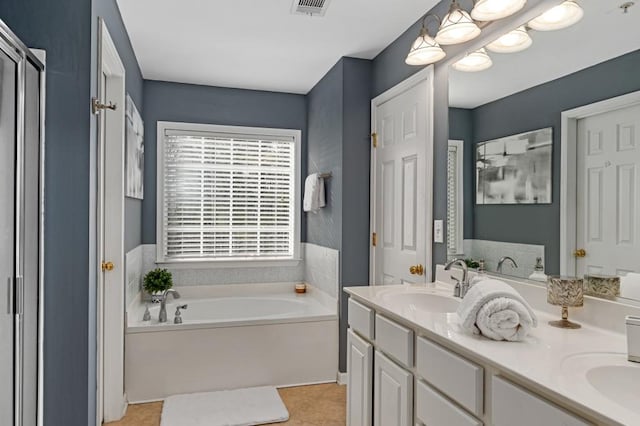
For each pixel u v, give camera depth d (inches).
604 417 35.2
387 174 120.6
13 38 58.3
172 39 115.9
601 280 61.4
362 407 84.9
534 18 72.6
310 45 119.6
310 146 161.2
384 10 99.9
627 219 58.1
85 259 73.7
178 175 155.6
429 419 62.3
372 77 129.9
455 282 91.5
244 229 162.2
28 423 67.0
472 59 87.7
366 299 83.6
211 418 103.0
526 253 75.1
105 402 103.4
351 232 128.0
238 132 159.2
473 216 87.4
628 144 58.1
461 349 54.6
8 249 60.7
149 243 150.7
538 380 42.8
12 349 61.8
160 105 151.4
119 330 105.1
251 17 103.4
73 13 73.5
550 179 70.7
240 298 151.9
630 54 58.1
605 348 52.9
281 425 101.6
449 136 94.0
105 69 96.0
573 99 66.4
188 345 117.3
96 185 79.4
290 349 125.2
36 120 68.8
